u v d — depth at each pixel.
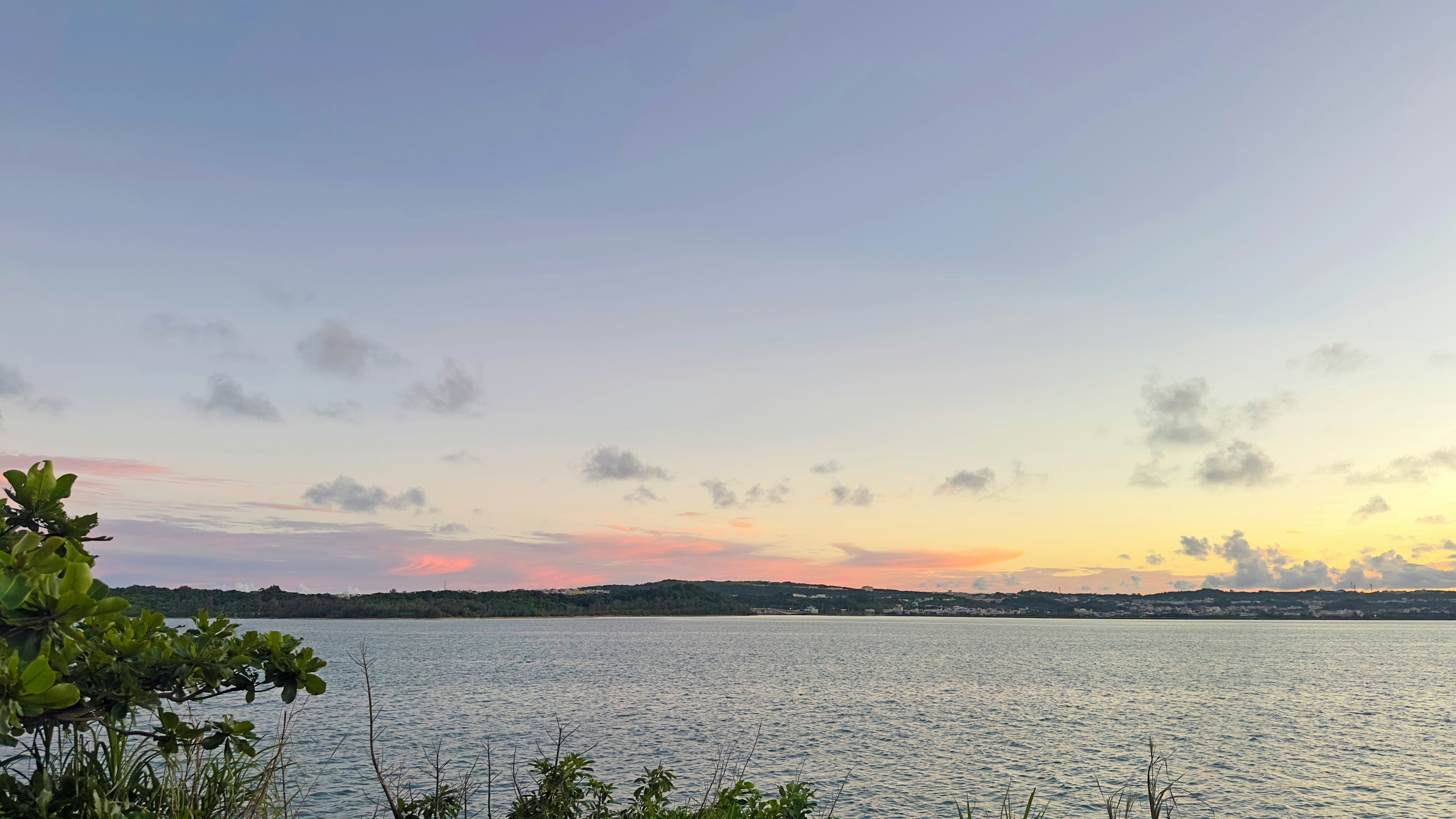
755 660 137.38
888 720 63.62
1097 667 129.50
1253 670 127.25
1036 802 37.12
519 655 144.12
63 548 5.10
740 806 10.48
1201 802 39.59
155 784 6.28
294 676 5.60
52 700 3.88
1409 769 48.03
